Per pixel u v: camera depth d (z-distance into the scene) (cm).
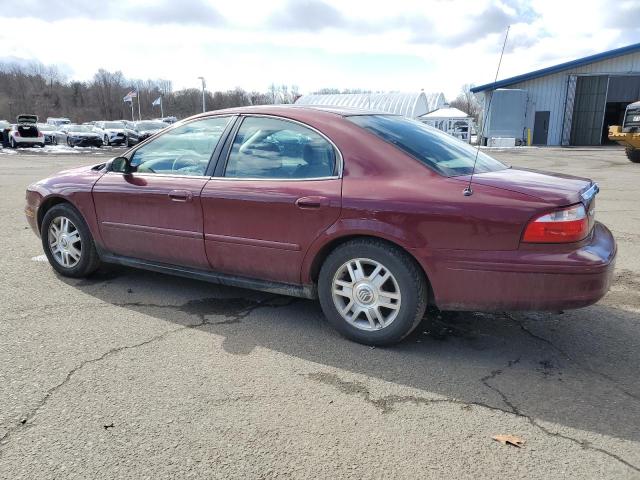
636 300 430
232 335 360
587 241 309
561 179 343
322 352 336
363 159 339
